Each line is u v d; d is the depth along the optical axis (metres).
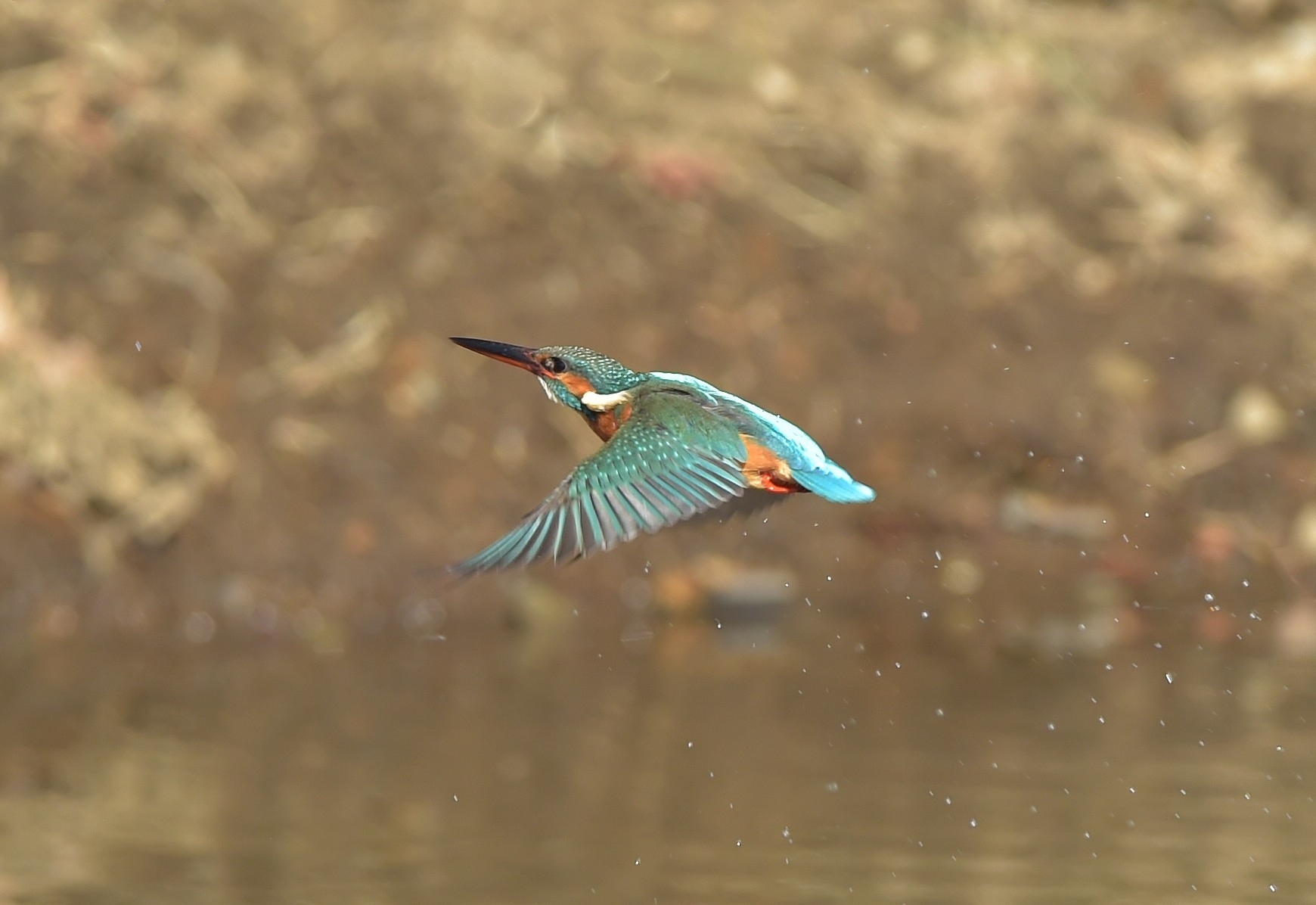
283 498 12.27
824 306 14.39
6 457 11.93
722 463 5.99
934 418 13.97
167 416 12.35
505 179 14.39
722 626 12.35
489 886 8.20
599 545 5.47
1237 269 15.23
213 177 13.82
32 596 11.53
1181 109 16.55
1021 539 13.40
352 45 14.97
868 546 13.20
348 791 9.30
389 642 11.77
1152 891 8.28
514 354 6.83
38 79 14.02
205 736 9.98
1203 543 13.46
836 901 8.12
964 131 15.85
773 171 15.20
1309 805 9.38
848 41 16.53
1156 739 10.32
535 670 11.32
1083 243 15.39
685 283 14.21
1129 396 14.34
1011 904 8.14
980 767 9.85
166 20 14.71
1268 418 14.35
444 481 12.62
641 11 16.25
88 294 12.93
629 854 8.64
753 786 9.48
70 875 8.14
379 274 13.58
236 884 8.11
